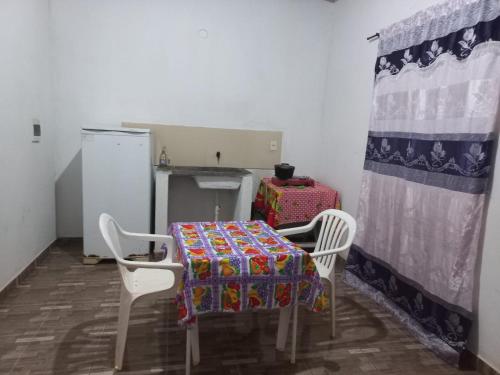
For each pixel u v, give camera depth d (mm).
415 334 2207
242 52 3621
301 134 3914
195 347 1818
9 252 2438
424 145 2195
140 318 2242
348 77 3367
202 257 1505
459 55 1948
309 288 1623
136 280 1862
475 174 1838
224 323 2248
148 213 3066
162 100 3525
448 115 2020
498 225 1801
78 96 3342
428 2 2307
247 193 3428
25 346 1908
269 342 2072
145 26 3367
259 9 3580
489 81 1779
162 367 1803
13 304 2328
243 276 1509
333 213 2188
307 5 3680
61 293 2510
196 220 3865
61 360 1813
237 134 3693
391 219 2504
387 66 2570
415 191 2268
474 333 1940
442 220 2043
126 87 3426
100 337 2025
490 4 1772
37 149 2902
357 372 1857
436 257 2084
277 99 3789
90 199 2943
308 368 1864
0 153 2266
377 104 2684
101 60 3332
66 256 3191
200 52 3527
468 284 1893
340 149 3486
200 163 3660
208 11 3473
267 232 1983
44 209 3100
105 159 2908
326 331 2229
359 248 2863
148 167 2996
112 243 1718
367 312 2494
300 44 3740
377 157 2672
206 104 3631
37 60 2869
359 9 3193
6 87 2326
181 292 1479
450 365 1959
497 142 1804
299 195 3203
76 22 3217
